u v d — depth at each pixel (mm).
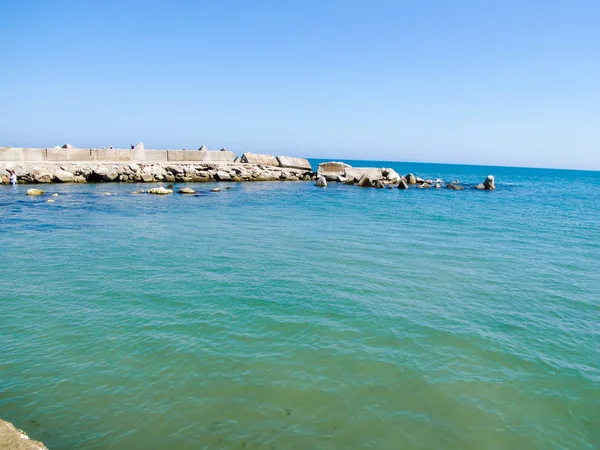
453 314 7758
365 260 11453
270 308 7734
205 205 23766
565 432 4676
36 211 19469
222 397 5027
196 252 11961
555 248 13961
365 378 5504
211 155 47219
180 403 4898
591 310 8258
